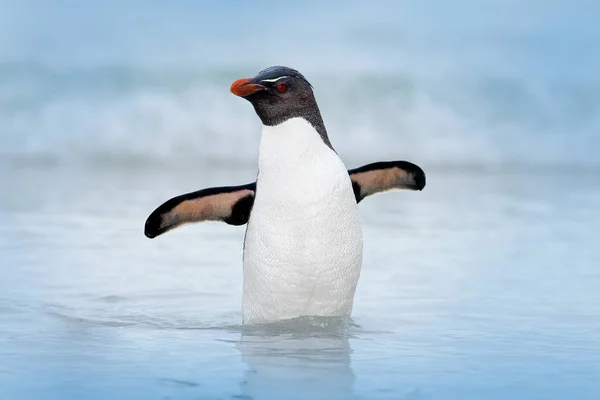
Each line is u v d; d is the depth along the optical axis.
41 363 9.05
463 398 7.90
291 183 10.64
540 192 26.25
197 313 12.21
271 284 10.90
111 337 10.41
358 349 9.77
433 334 10.63
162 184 27.33
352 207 10.88
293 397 7.89
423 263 15.84
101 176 29.03
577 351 9.74
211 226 20.44
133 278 14.64
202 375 8.58
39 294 13.23
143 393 7.97
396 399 7.86
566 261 16.06
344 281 11.02
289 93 10.68
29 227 19.33
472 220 20.98
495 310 12.17
